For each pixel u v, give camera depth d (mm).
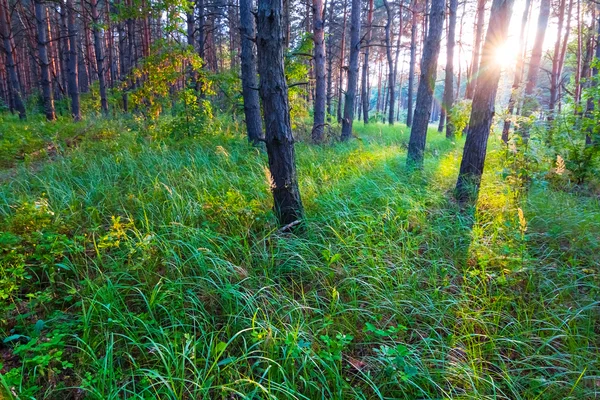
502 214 4648
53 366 2332
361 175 5891
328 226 3988
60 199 4547
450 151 9711
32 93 22875
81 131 9156
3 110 18203
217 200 4457
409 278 3270
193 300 2822
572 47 14938
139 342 2541
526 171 5930
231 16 22141
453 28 13766
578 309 3012
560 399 2273
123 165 6055
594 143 6375
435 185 5902
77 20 22031
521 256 3521
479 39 15297
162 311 2826
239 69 12148
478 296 3168
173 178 5281
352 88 10664
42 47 11695
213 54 24266
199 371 2186
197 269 3234
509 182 5605
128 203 4535
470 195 5078
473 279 3326
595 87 6379
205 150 7480
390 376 2350
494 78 4891
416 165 6812
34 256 3160
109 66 19531
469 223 4395
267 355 2371
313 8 10539
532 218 4496
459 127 9031
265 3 3518
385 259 3559
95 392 2031
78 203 4520
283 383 2170
